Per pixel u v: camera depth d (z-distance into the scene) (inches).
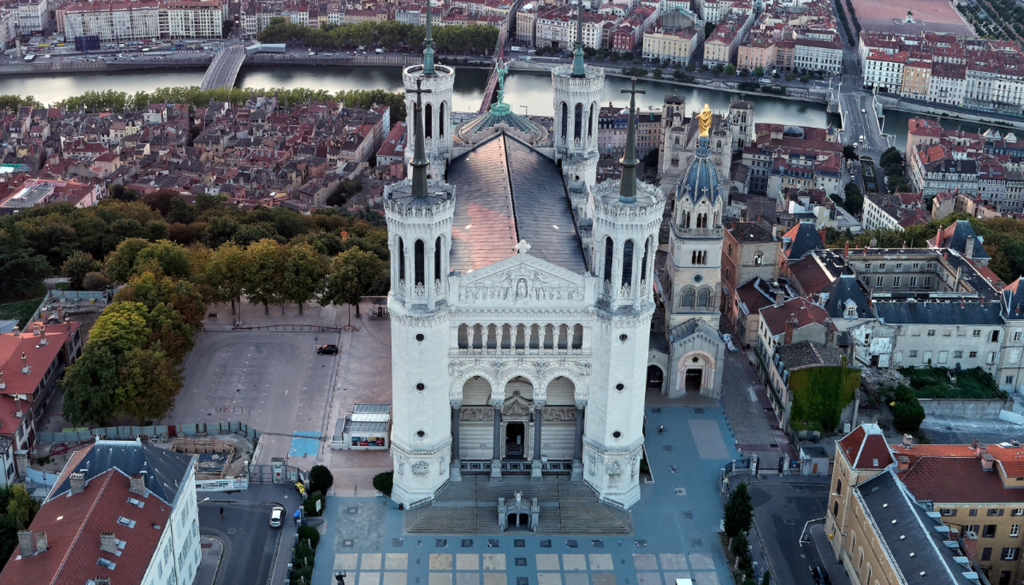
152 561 6550.2
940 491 7465.6
